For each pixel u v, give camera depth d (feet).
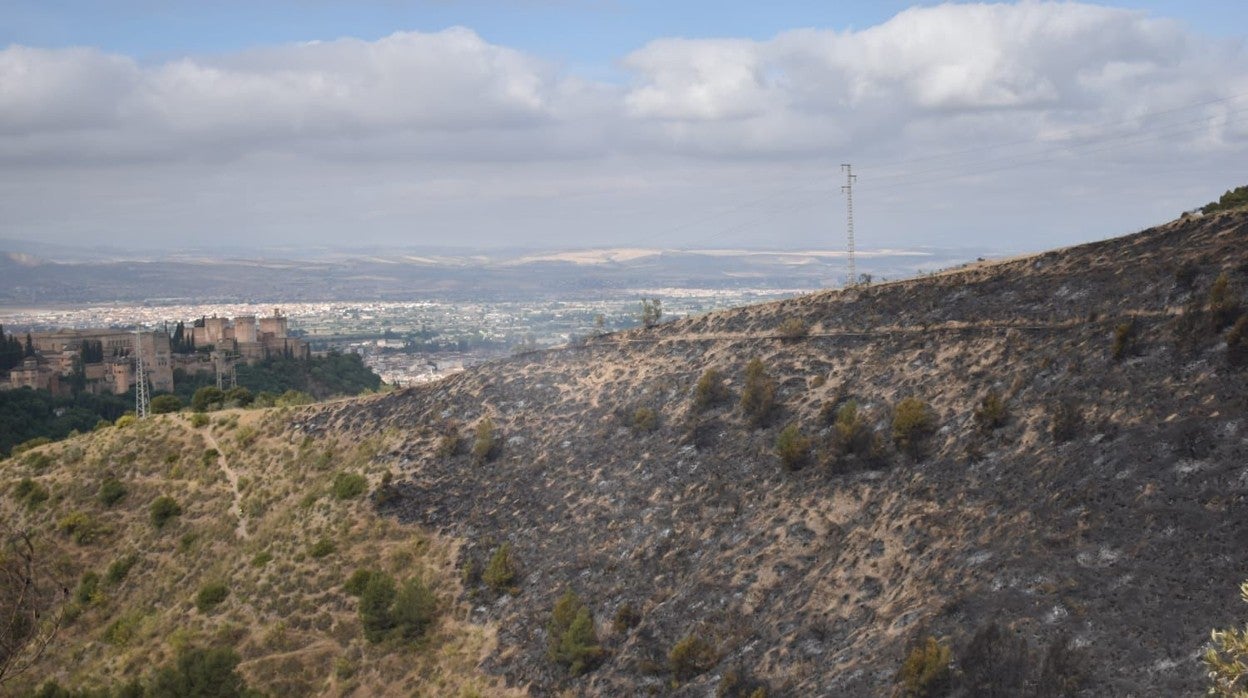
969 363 204.44
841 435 193.67
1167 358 168.04
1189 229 212.02
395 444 271.69
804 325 255.29
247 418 320.70
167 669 185.78
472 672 185.78
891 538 161.89
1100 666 112.68
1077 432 161.07
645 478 221.25
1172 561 123.95
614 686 163.73
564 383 280.10
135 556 268.00
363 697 190.90
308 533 244.63
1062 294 210.59
